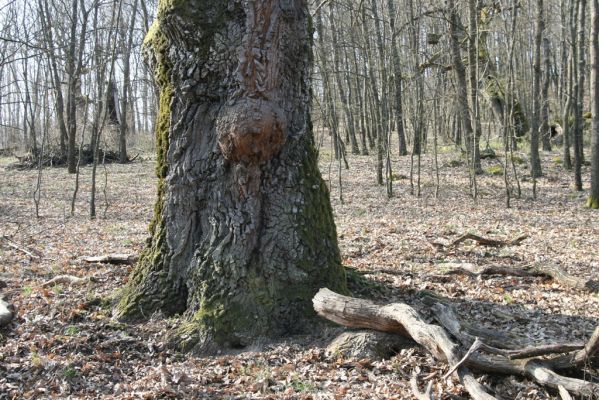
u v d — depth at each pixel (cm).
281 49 566
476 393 416
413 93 3045
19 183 2297
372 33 2502
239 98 554
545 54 2827
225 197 573
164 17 562
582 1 2094
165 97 600
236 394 453
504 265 891
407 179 2259
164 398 445
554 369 450
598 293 716
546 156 2695
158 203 616
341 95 3108
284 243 570
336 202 1778
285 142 580
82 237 1209
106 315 609
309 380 469
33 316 614
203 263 572
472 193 1845
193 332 546
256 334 547
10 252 1021
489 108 2777
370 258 959
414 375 463
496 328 582
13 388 464
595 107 1564
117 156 3072
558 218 1417
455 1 2150
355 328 529
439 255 974
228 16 556
